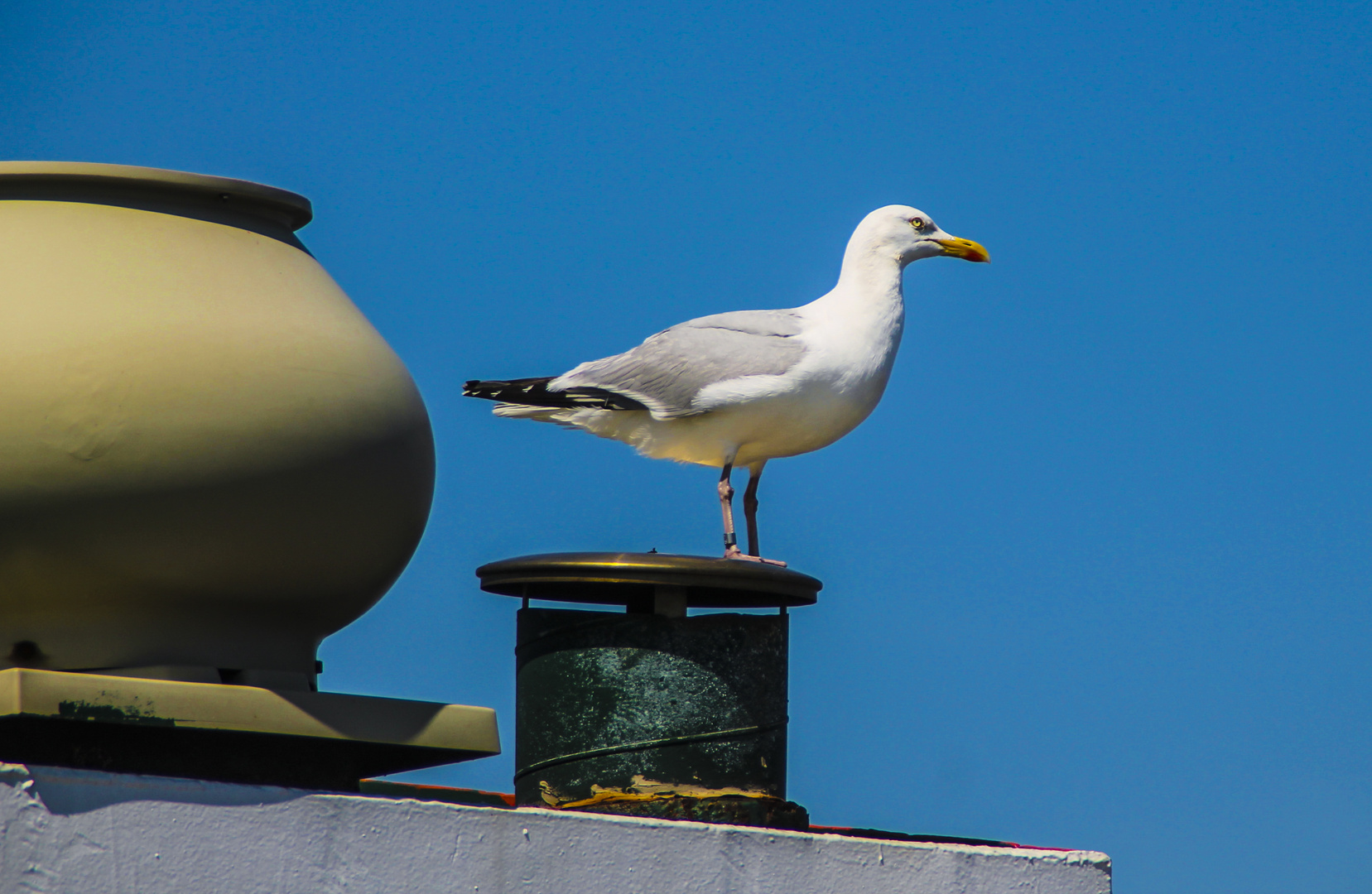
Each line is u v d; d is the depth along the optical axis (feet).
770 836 34.45
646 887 32.83
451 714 33.78
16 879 26.55
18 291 31.27
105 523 30.91
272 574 32.83
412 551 36.50
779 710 40.01
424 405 36.55
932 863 36.17
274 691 31.65
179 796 28.25
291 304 33.91
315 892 29.22
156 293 32.01
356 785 34.27
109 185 33.27
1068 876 37.73
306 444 32.45
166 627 32.48
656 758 38.50
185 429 31.14
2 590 31.45
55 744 30.60
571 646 39.40
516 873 31.42
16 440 30.32
